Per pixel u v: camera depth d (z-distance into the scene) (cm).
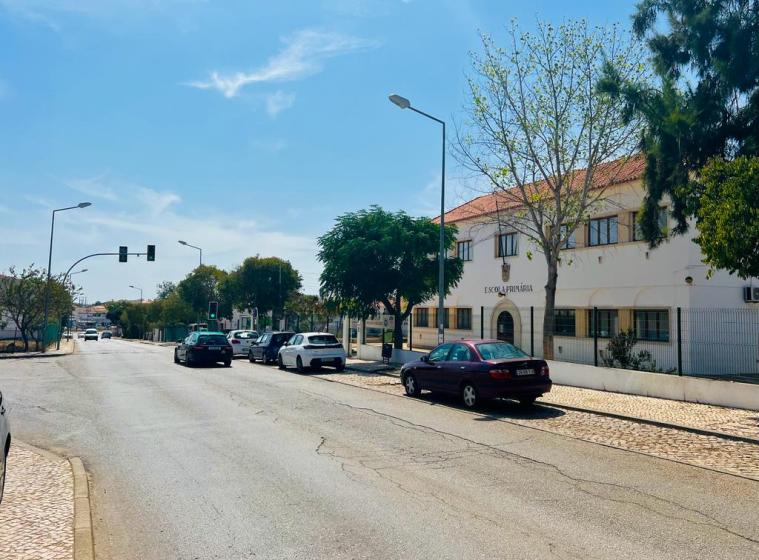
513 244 2920
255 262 6025
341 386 1742
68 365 2633
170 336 7231
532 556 481
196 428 1055
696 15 1564
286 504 622
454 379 1323
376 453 861
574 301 2539
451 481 711
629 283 2278
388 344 2470
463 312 3312
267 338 2688
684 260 2050
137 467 781
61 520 548
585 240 2505
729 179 1050
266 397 1479
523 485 696
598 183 2358
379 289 2489
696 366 1984
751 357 1858
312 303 5450
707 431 1022
